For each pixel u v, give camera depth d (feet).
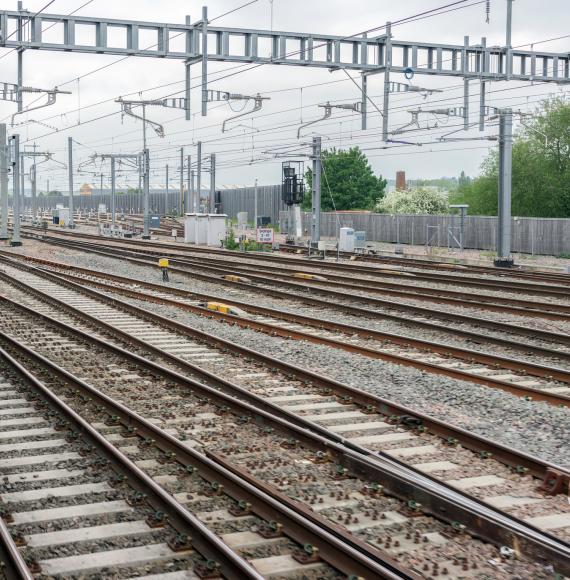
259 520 23.56
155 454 29.96
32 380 40.04
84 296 81.20
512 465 28.63
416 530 22.97
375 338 56.75
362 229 205.46
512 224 161.58
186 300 79.00
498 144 123.54
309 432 30.68
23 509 24.66
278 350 51.93
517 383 43.01
